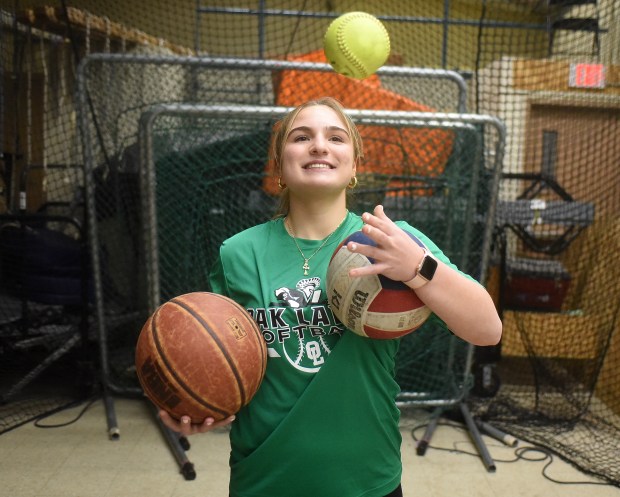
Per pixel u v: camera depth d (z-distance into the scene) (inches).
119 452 130.4
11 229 160.6
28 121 208.1
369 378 57.1
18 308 182.7
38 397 160.4
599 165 192.4
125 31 216.2
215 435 141.3
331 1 291.9
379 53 96.4
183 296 57.9
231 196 139.0
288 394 57.1
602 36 215.5
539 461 130.6
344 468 56.0
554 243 174.1
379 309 51.6
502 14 296.5
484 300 51.4
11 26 198.7
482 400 163.6
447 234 142.3
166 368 53.0
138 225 163.2
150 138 128.3
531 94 201.3
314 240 59.4
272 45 284.2
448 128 135.2
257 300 58.2
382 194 143.3
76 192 197.0
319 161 56.9
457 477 122.6
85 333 156.9
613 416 156.6
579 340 170.2
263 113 128.6
